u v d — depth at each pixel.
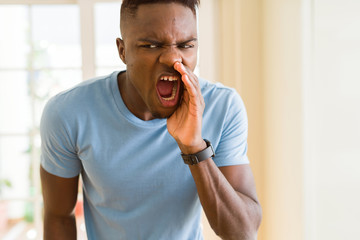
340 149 1.41
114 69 2.38
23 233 3.21
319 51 1.51
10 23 3.37
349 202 1.37
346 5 1.33
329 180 1.48
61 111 0.95
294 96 1.72
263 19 2.13
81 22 2.33
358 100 1.29
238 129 1.03
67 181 1.03
